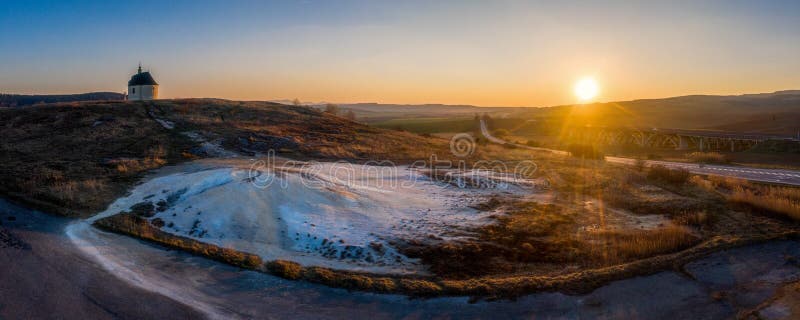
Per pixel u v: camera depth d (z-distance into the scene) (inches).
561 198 896.3
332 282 463.5
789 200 808.9
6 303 386.6
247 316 391.2
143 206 681.0
